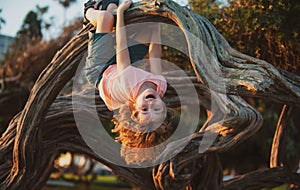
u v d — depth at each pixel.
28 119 5.31
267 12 5.73
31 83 12.16
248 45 6.43
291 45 5.86
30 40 12.98
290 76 5.00
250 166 14.59
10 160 5.70
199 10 7.29
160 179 5.67
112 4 4.86
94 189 23.09
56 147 6.04
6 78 12.08
